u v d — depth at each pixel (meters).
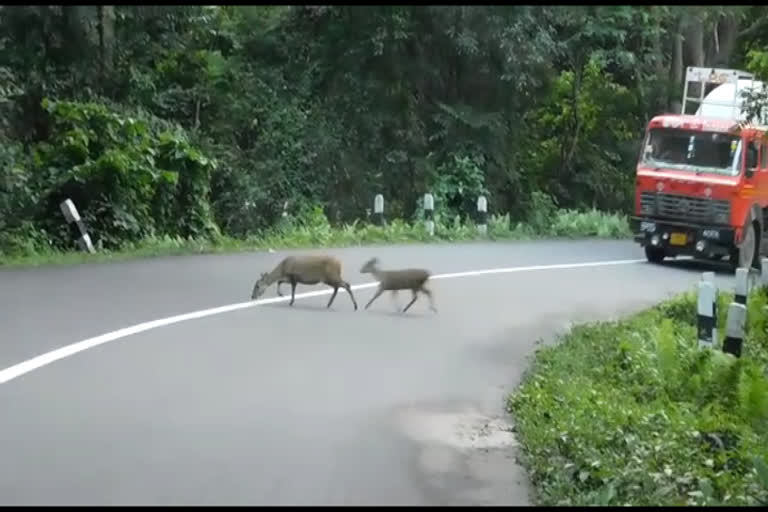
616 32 10.98
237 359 12.43
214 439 9.34
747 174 25.77
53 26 26.27
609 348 15.04
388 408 10.84
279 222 28.09
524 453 9.56
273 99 30.30
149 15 28.23
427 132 30.88
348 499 8.05
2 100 23.28
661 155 26.41
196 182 24.61
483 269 22.17
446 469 9.01
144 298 15.89
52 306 14.76
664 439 10.06
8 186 22.09
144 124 25.00
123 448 8.91
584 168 31.22
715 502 8.38
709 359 13.38
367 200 30.44
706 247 25.88
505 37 15.64
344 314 15.86
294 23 29.19
